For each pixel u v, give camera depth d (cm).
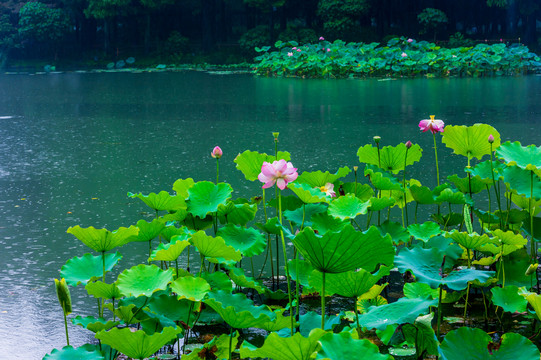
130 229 283
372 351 179
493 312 318
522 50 2300
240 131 1023
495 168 360
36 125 1155
